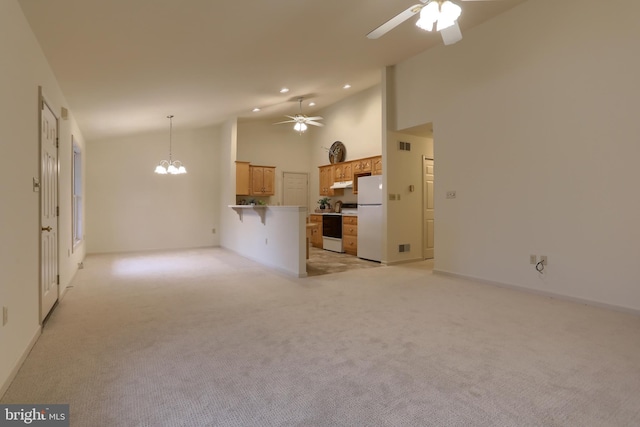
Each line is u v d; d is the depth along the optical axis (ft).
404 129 18.71
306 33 12.74
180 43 11.62
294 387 6.29
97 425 5.17
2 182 6.34
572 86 11.87
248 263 19.95
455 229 15.90
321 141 29.43
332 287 14.06
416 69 17.63
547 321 9.84
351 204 26.48
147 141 25.26
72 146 16.35
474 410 5.57
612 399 5.87
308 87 20.20
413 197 20.35
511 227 13.71
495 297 12.45
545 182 12.64
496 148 14.19
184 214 26.61
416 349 7.95
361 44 14.96
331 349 7.97
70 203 15.48
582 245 11.67
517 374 6.75
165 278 15.80
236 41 12.26
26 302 7.74
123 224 24.57
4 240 6.35
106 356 7.59
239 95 18.97
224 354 7.72
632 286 10.57
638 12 10.41
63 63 11.22
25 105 8.04
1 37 6.44
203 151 27.30
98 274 16.71
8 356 6.41
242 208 21.91
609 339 8.50
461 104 15.53
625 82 10.68
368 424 5.21
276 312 10.75
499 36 13.99
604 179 11.14
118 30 10.02
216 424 5.21
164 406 5.68
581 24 11.62
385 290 13.53
